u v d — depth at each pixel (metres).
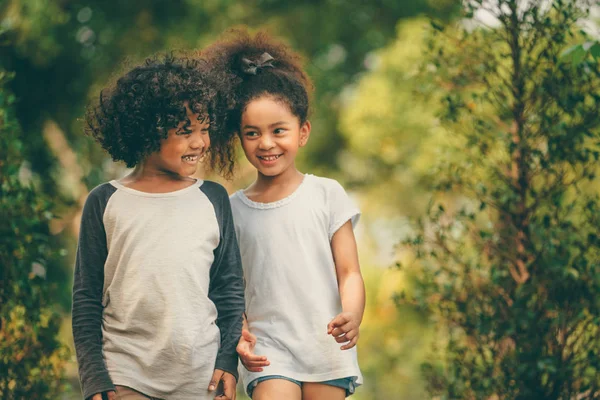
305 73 4.68
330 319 4.23
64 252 5.36
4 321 5.04
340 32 17.22
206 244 3.79
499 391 5.19
